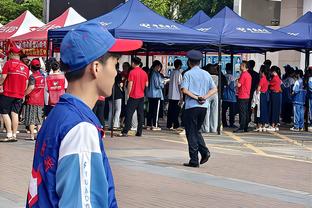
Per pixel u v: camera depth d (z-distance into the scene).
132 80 18.56
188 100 12.70
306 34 22.44
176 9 49.84
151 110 21.39
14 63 15.88
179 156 14.54
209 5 48.88
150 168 12.53
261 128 22.31
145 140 17.89
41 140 2.90
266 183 11.40
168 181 11.11
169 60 30.61
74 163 2.78
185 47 24.62
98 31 2.99
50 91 15.84
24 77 16.05
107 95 3.06
